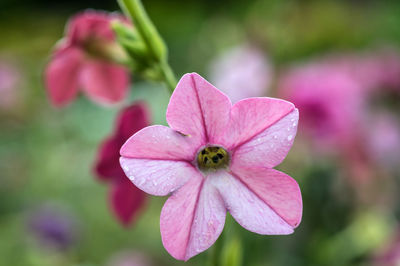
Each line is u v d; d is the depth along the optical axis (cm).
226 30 91
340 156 49
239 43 84
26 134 86
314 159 51
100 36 32
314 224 52
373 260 47
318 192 52
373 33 105
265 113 26
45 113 86
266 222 26
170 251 25
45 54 116
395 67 55
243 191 26
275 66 66
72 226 62
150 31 30
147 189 25
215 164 27
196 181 26
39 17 135
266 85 61
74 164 77
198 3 125
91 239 66
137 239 66
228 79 64
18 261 65
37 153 81
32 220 61
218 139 26
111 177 30
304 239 51
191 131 26
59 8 140
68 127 84
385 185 52
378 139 51
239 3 111
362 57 64
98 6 138
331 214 52
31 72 101
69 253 63
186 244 26
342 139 48
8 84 87
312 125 48
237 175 26
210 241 26
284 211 26
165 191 25
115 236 67
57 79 33
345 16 106
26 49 115
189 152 26
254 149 26
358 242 46
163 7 127
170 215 25
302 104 47
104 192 74
